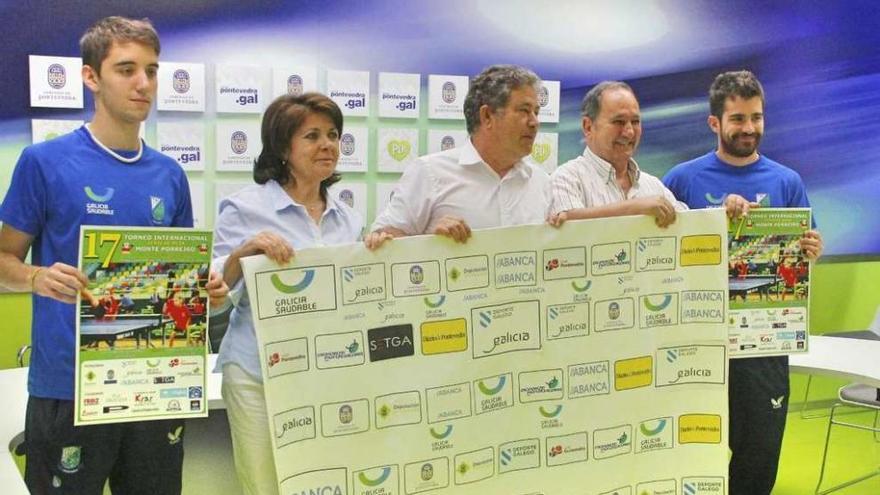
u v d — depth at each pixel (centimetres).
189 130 399
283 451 218
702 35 482
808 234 277
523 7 449
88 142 206
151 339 203
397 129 434
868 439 479
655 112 478
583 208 257
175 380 205
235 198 228
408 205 249
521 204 253
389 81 430
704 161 298
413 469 234
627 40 469
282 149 222
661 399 260
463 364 238
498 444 243
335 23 419
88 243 195
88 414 199
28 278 195
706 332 261
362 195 431
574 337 249
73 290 193
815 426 501
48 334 207
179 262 204
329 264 221
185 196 227
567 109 462
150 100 205
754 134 284
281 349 217
